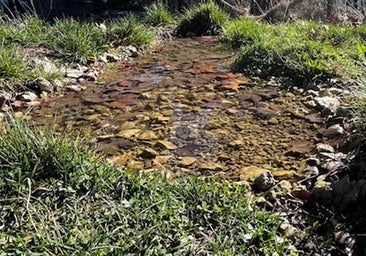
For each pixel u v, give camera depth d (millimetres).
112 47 4938
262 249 1653
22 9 7586
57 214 1739
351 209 1920
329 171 2215
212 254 1619
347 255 1687
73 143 2131
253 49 4176
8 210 1726
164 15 6449
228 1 7859
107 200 1836
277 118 2969
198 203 1875
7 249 1532
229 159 2434
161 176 2109
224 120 2959
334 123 2816
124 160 2432
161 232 1674
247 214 1829
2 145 1982
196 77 3938
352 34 4664
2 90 3439
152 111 3146
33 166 1926
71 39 4531
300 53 3936
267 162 2396
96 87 3783
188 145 2605
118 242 1603
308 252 1708
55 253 1534
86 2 8727
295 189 2082
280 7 7141
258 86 3629
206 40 5648
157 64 4488
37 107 3312
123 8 8570
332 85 3455
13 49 4039
